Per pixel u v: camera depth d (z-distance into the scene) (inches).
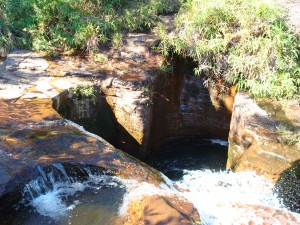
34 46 302.8
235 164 233.1
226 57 279.4
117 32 313.3
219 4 294.0
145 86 265.9
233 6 290.8
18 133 202.5
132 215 161.5
